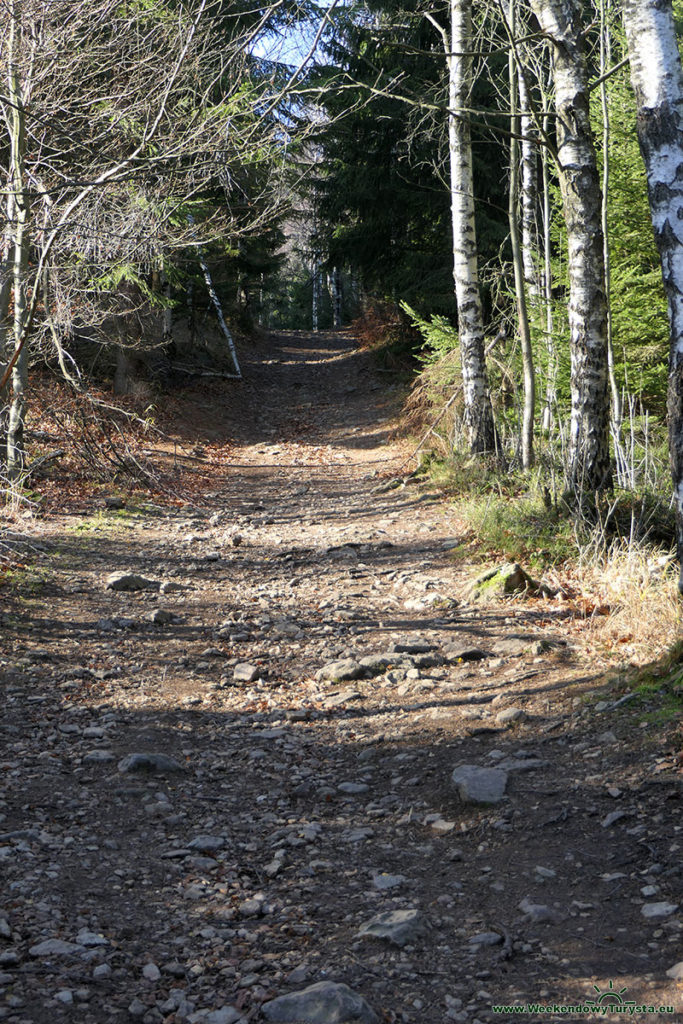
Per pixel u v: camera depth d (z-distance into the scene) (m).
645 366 13.47
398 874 3.75
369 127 21.98
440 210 23.28
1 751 5.09
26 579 8.82
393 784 4.69
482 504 10.97
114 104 11.03
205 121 9.66
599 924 3.20
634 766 4.27
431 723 5.41
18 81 11.00
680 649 5.25
